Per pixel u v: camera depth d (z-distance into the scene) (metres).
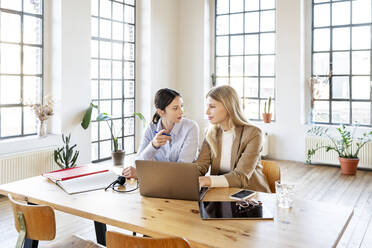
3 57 4.77
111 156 6.72
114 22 6.62
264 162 2.66
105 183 2.31
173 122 2.67
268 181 2.63
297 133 6.76
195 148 2.68
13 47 4.88
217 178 2.24
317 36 6.75
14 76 4.91
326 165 6.54
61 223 3.71
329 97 6.71
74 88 5.50
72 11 5.37
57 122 5.35
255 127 2.49
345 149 6.11
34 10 5.12
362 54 6.38
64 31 5.27
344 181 5.46
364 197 4.65
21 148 4.73
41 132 5.03
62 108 5.32
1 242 3.23
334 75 6.64
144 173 2.02
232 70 7.59
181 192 1.98
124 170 2.49
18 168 4.53
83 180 2.29
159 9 7.17
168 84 7.56
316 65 6.80
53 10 5.25
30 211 1.79
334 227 1.61
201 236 1.51
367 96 6.39
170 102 2.60
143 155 2.53
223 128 2.58
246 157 2.39
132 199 2.01
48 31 5.30
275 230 1.57
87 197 2.05
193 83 7.68
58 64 5.27
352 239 3.35
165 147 2.73
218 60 7.72
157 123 2.79
